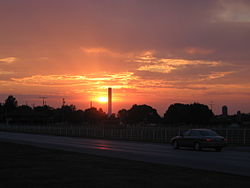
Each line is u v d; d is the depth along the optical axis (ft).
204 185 37.35
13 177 41.63
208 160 66.23
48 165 53.72
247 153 86.17
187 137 97.09
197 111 364.17
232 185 37.52
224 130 144.46
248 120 400.26
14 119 445.78
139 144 121.90
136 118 463.01
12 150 83.15
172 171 47.75
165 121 387.96
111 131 192.95
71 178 41.14
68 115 496.64
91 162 58.18
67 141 135.74
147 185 37.09
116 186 36.37
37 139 147.23
